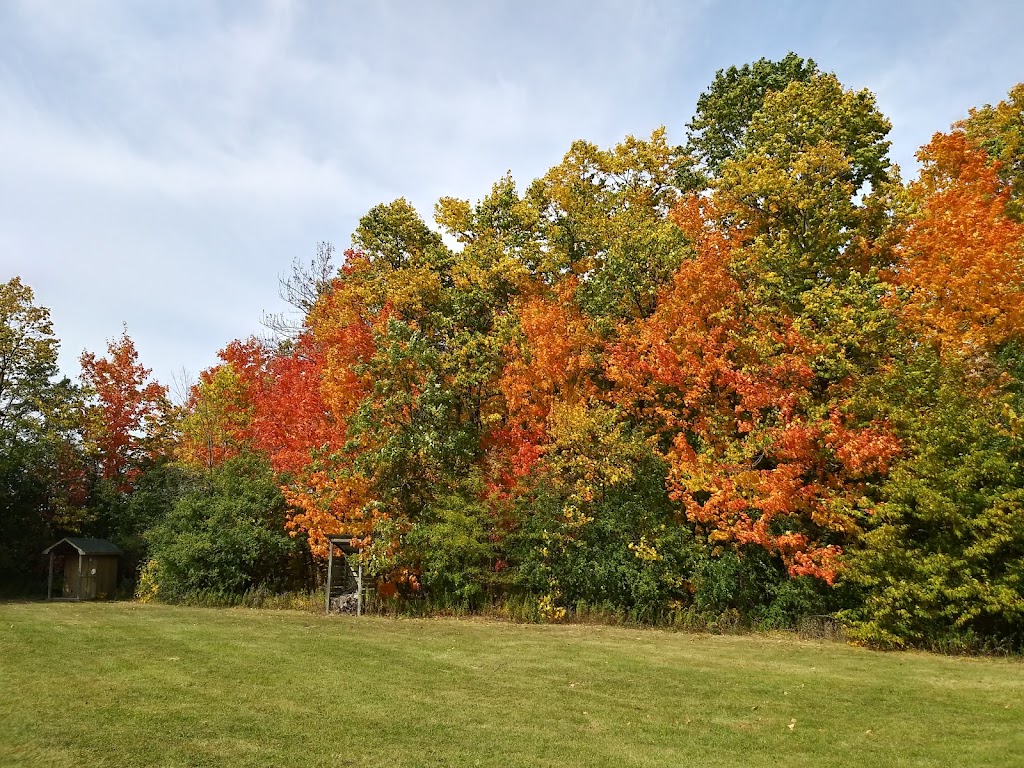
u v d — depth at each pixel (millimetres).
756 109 28750
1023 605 13477
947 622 14930
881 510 15164
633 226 24641
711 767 6652
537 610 19391
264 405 26656
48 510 31438
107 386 34688
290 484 23656
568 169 27984
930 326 18172
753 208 22469
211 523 23984
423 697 9414
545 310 23047
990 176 21000
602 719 8453
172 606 22734
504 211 27844
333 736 7391
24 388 31141
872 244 21906
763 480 17328
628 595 19266
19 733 7246
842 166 20734
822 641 15836
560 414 20141
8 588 29297
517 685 10438
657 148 28500
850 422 17312
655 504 19938
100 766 6301
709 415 19719
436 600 20734
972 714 8977
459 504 20359
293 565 24938
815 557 16688
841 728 8211
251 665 11508
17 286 31359
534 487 20312
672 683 10812
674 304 20562
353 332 24484
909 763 6828
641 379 20891
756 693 10164
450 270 27859
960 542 14656
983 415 14531
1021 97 23641
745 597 18094
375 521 20562
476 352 24484
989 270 17062
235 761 6516
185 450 33688
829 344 17891
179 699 8930
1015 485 14281
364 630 16656
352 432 21266
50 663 11422
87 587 27141
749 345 19188
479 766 6527
